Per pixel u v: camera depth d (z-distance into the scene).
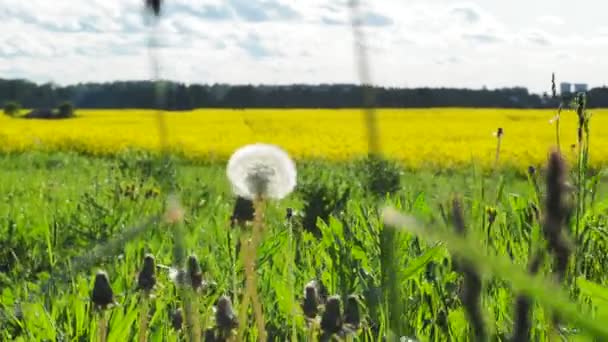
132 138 31.31
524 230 3.23
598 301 0.92
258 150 1.62
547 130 32.09
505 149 25.62
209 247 4.51
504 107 52.28
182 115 44.56
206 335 1.85
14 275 4.45
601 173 3.05
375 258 3.20
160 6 1.26
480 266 0.49
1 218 6.35
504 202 3.99
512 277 0.48
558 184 0.77
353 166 12.37
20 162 21.56
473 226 2.95
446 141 30.16
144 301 2.36
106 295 2.13
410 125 37.44
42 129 35.97
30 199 8.79
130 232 1.22
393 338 0.92
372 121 0.70
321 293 2.73
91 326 2.93
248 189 1.63
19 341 2.87
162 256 4.19
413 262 2.47
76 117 48.75
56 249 5.21
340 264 3.21
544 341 1.98
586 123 2.57
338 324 1.70
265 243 3.49
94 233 5.55
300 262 3.77
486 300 2.52
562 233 0.77
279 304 2.93
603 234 2.91
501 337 2.11
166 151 1.51
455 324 2.43
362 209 3.91
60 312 3.22
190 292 1.97
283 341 2.67
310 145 28.55
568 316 0.48
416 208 3.34
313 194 6.07
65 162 21.34
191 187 9.07
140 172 10.51
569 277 2.16
